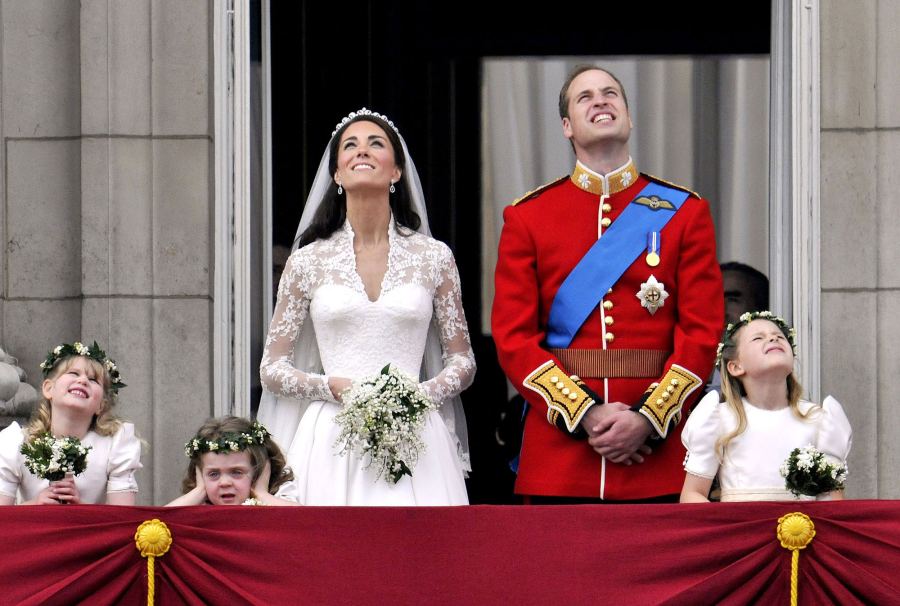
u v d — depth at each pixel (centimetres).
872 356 2964
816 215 2989
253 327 3053
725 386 2572
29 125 3027
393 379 2527
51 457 2434
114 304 2981
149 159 3009
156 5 3031
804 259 2988
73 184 3014
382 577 2267
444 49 3791
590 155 2791
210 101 3027
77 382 2586
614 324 2700
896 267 2975
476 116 3784
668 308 2717
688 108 3741
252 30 3089
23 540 2269
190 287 2986
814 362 2962
